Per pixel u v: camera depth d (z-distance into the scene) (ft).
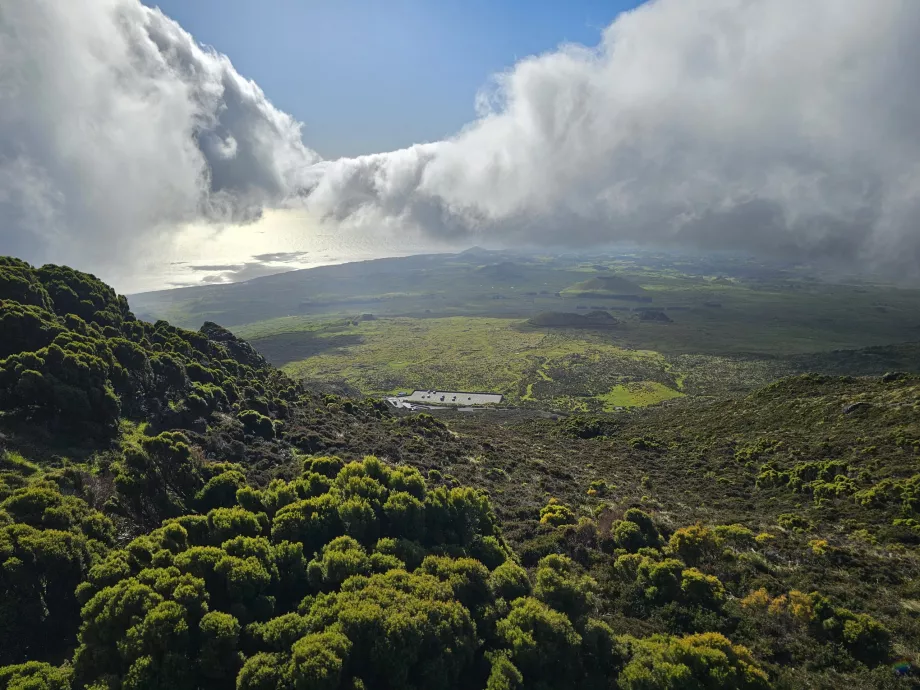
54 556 78.69
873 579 107.86
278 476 142.00
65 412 128.57
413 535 108.27
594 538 127.13
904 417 208.74
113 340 168.86
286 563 91.30
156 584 76.28
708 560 114.32
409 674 73.82
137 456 112.88
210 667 69.46
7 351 144.87
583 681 80.38
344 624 74.74
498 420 408.67
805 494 170.40
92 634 70.90
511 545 122.83
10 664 69.15
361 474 122.93
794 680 79.66
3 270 178.60
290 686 65.62
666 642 87.04
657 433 293.23
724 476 201.16
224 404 194.70
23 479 101.09
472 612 87.92
